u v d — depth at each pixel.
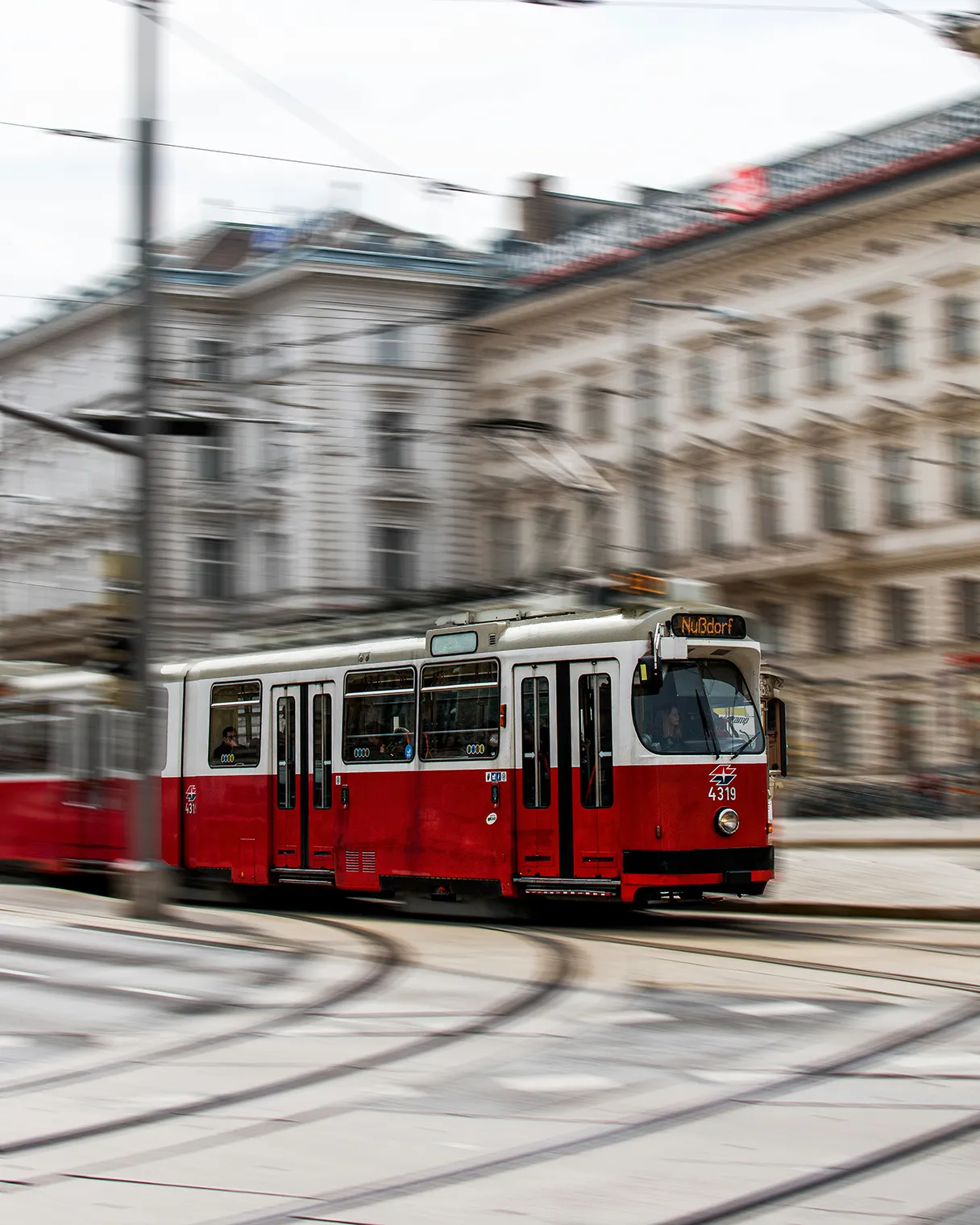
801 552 46.66
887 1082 9.16
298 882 20.72
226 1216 6.58
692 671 17.80
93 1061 10.16
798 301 46.44
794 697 47.97
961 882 21.48
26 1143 7.92
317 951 15.52
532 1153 7.56
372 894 22.39
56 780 25.42
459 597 20.59
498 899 18.55
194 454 43.88
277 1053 10.34
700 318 46.91
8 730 26.55
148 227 19.08
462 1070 9.63
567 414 48.25
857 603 46.88
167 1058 10.20
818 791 43.19
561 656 17.98
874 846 33.41
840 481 46.19
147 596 19.19
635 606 17.80
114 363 45.22
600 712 17.61
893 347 44.84
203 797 22.22
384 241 46.97
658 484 47.72
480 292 47.56
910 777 43.19
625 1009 11.84
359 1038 10.83
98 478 45.53
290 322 44.44
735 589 48.75
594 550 39.47
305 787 20.80
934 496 44.41
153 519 19.23
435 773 19.14
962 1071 9.44
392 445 45.06
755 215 26.53
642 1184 7.00
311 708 20.84
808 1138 7.82
